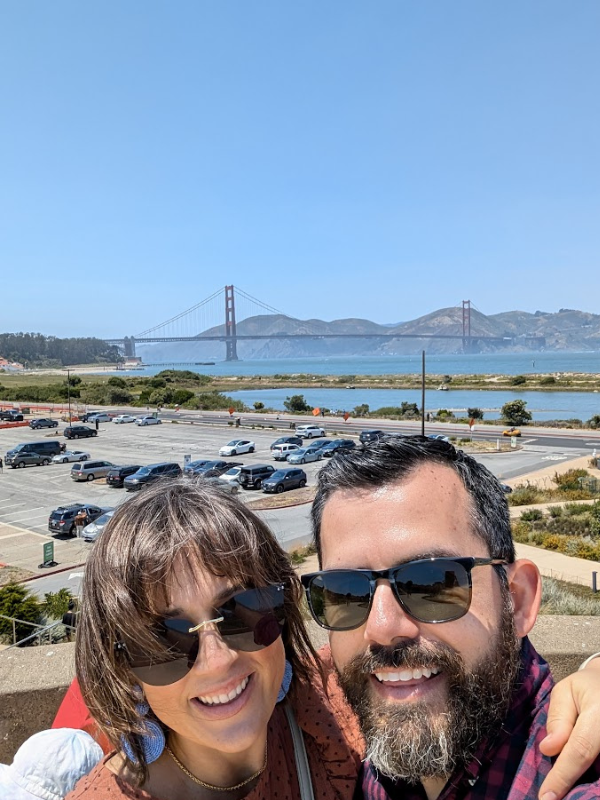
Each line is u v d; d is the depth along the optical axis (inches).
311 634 126.9
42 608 504.4
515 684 54.7
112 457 1710.1
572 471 1233.4
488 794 50.3
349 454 62.1
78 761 65.6
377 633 52.4
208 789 51.1
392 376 6294.3
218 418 2669.8
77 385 4350.4
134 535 49.2
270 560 55.6
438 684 52.1
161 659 47.2
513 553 60.2
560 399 3437.5
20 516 1123.9
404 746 50.1
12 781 64.4
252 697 51.3
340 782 59.1
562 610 341.7
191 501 52.1
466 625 52.5
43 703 113.7
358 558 55.9
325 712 61.8
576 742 44.5
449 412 2522.1
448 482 57.5
